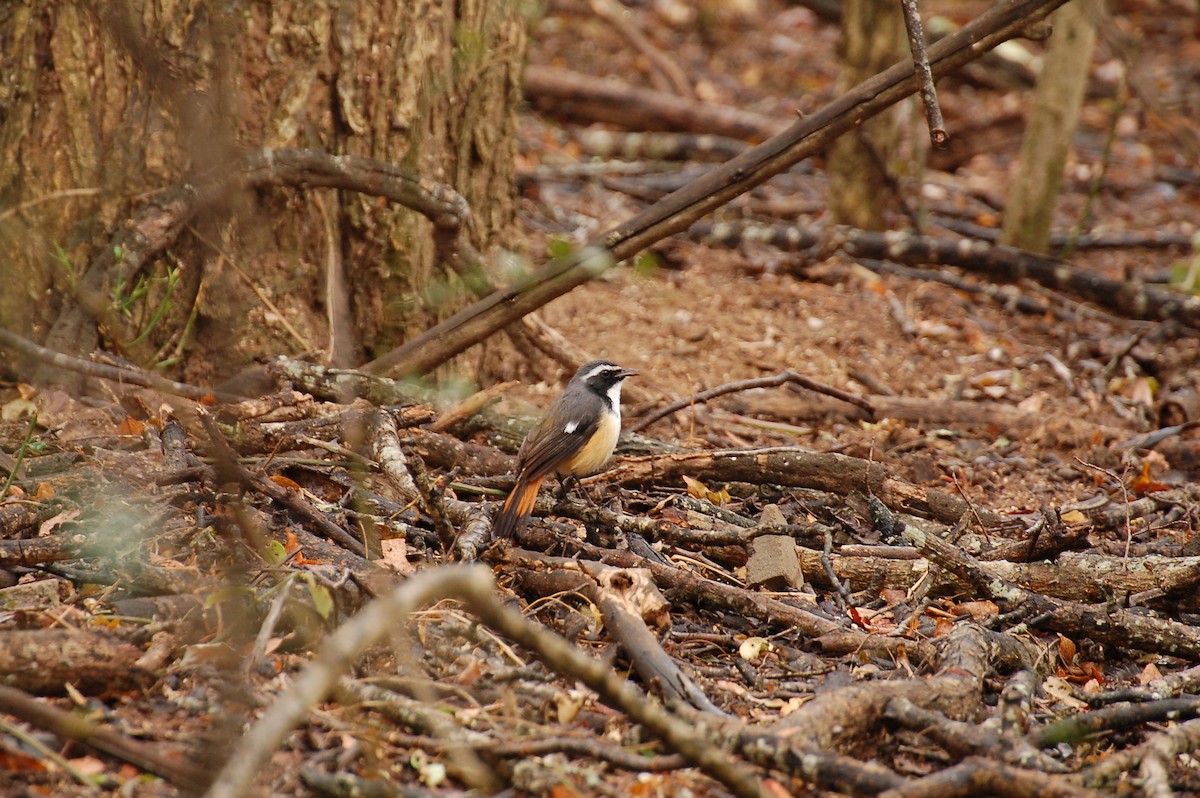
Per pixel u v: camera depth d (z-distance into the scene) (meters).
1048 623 8.77
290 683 6.94
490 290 12.18
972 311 17.64
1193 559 9.37
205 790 5.77
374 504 9.41
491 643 7.64
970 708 7.30
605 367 10.23
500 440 11.30
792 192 22.33
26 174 10.91
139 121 11.09
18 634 6.64
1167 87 27.73
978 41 10.36
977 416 13.91
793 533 9.33
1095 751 7.41
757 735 6.49
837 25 30.53
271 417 10.27
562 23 29.11
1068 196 23.17
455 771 6.38
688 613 8.74
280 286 11.76
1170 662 8.92
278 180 11.07
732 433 12.98
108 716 6.61
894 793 6.00
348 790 6.06
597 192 21.33
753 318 16.41
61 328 10.79
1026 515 11.32
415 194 11.53
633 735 6.76
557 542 9.05
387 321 12.45
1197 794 6.87
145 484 9.04
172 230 11.05
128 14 7.56
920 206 20.05
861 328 16.45
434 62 12.25
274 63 11.43
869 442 12.95
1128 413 14.64
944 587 9.20
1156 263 20.00
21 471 9.24
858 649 8.14
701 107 24.00
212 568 8.12
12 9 10.70
